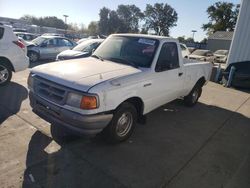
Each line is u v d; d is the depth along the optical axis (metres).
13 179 2.77
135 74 3.65
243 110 6.50
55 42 13.48
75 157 3.32
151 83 3.97
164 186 2.88
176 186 2.91
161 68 4.21
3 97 5.59
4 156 3.19
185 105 6.25
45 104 3.34
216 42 47.69
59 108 3.16
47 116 3.41
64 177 2.88
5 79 6.69
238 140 4.42
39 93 3.47
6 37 6.53
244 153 3.92
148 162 3.37
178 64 4.87
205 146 4.04
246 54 10.83
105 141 3.71
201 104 6.70
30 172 2.92
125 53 4.34
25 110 4.84
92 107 3.01
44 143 3.61
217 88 9.50
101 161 3.28
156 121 4.99
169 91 4.70
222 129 4.91
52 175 2.89
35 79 3.56
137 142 3.92
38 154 3.31
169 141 4.09
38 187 2.68
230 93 8.68
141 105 3.98
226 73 10.22
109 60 4.27
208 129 4.83
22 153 3.30
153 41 4.32
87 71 3.49
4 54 6.45
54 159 3.22
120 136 3.71
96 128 3.13
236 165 3.52
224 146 4.11
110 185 2.81
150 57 4.10
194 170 3.28
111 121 3.43
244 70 9.86
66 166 3.10
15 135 3.78
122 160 3.35
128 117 3.76
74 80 3.16
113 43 4.68
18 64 6.82
